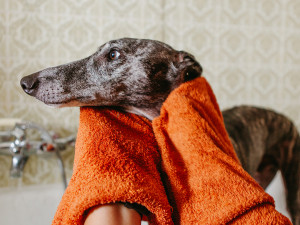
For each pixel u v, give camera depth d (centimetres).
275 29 194
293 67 198
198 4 182
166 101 68
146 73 79
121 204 51
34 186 165
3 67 163
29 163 165
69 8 169
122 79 78
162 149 62
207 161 59
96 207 50
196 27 183
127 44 80
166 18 179
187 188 58
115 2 174
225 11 186
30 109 166
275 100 197
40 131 152
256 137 141
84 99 76
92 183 50
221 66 187
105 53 79
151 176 56
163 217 52
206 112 71
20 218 158
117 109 78
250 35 191
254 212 54
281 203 185
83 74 77
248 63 191
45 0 166
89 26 172
